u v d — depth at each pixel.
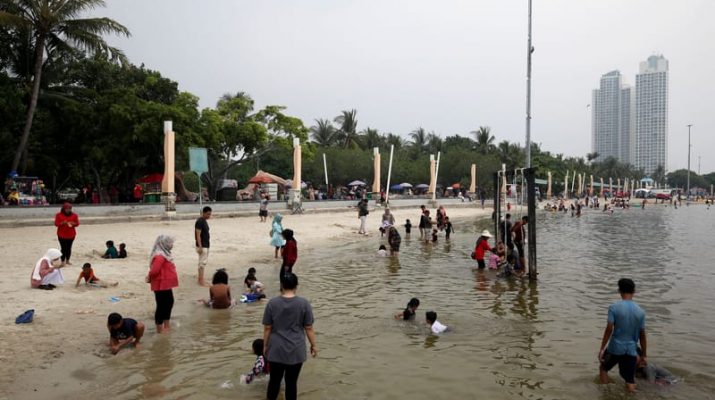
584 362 7.63
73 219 14.05
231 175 65.94
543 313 10.65
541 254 20.91
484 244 16.19
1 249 15.62
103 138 29.92
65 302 10.31
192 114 33.50
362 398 6.27
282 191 44.88
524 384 6.77
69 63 31.06
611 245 24.45
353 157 61.84
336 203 41.59
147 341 8.32
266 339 5.76
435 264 17.34
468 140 89.00
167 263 8.86
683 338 8.91
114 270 13.82
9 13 24.45
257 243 21.27
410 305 10.00
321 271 15.76
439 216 26.84
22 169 28.81
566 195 88.62
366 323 9.73
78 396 6.16
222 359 7.53
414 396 6.35
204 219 12.89
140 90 34.72
